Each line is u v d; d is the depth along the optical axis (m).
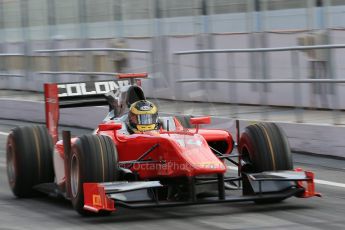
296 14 44.00
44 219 23.33
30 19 60.81
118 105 26.22
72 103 29.25
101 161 22.61
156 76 47.69
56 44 58.78
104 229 21.45
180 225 21.73
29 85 55.06
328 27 42.12
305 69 37.69
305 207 24.27
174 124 25.47
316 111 36.34
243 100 40.22
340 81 34.75
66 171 24.14
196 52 43.56
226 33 48.69
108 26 55.66
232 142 25.33
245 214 23.17
